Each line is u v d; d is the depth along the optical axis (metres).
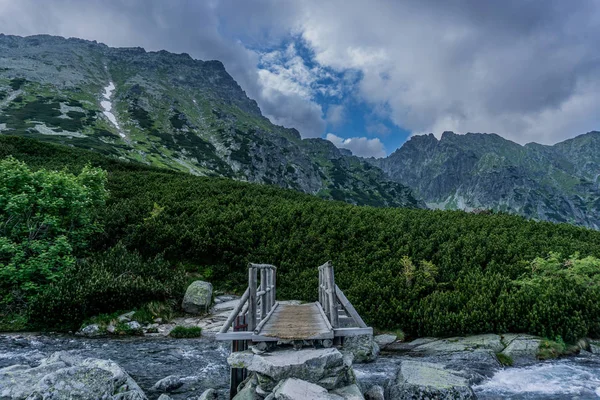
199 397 8.38
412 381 8.34
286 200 33.25
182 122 171.25
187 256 20.73
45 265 15.02
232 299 17.84
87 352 11.43
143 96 196.75
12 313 13.84
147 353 11.62
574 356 11.90
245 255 21.12
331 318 8.53
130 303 15.01
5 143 39.03
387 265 18.81
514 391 9.21
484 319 13.51
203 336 13.70
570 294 13.99
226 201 29.48
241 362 7.62
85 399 6.77
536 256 18.42
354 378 7.86
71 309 13.90
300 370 7.25
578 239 23.38
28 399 6.52
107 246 20.67
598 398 8.77
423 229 23.70
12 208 15.70
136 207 24.92
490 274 17.06
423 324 14.11
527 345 12.07
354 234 22.84
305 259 20.58
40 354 10.84
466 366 10.85
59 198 17.47
